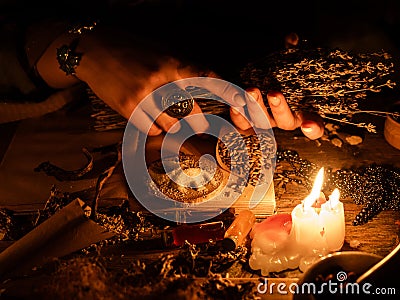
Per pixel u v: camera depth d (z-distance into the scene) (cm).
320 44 206
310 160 152
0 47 176
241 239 125
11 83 179
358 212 136
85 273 104
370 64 161
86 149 159
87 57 167
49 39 174
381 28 212
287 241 121
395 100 168
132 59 161
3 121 177
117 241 132
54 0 197
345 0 224
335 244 121
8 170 155
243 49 194
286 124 151
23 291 117
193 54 190
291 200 140
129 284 110
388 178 142
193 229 127
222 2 224
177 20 212
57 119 177
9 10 189
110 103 164
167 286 108
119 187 146
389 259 99
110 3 204
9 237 136
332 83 154
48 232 127
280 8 224
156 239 132
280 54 166
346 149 155
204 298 110
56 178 151
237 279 119
